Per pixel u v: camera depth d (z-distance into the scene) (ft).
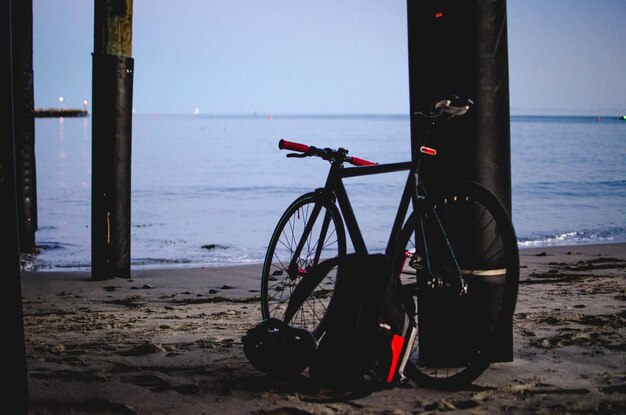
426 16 11.42
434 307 11.24
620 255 35.29
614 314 15.99
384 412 9.04
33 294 25.34
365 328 9.72
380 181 95.40
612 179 95.81
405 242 10.61
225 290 26.37
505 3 11.29
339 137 284.00
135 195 81.61
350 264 10.36
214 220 59.62
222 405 9.64
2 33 8.73
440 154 11.27
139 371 11.58
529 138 232.73
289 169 124.88
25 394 9.23
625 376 10.23
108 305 22.67
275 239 13.10
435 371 11.09
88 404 9.62
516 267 9.60
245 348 11.25
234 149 199.31
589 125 433.07
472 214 10.90
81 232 50.72
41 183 92.32
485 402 9.27
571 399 9.19
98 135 28.37
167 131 399.24
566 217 60.29
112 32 27.71
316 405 9.53
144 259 39.24
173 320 18.37
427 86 11.42
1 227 8.83
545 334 13.53
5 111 8.76
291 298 11.43
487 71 11.12
